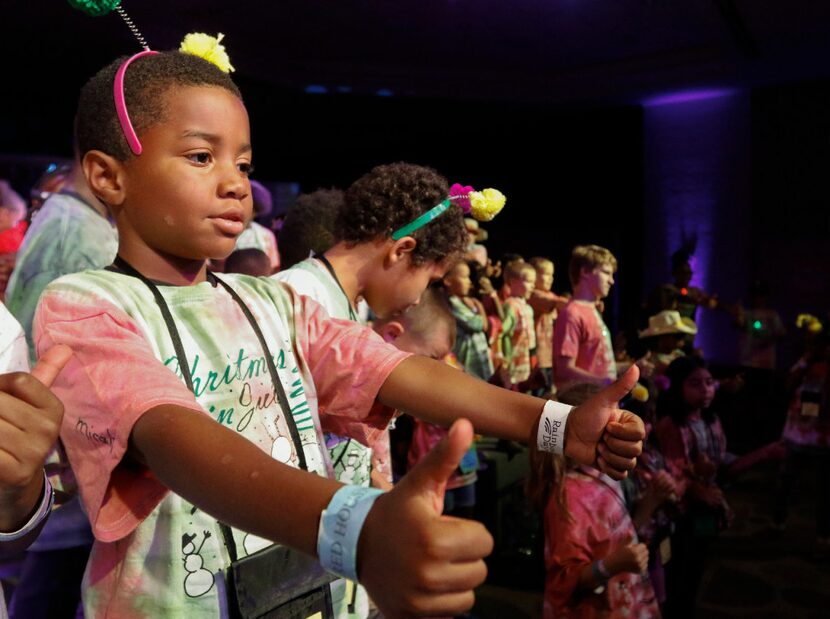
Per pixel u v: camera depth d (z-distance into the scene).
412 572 0.51
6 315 0.94
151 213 0.92
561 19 7.39
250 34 7.52
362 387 1.02
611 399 0.90
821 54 8.09
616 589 2.17
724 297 9.75
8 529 0.78
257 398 0.98
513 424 0.95
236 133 0.94
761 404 7.86
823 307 9.03
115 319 0.87
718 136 9.70
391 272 1.75
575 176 10.40
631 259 10.34
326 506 0.59
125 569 0.91
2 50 6.52
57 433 0.66
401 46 8.20
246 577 0.92
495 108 9.91
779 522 4.66
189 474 0.67
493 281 8.63
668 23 7.56
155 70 0.92
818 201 9.00
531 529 3.87
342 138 9.31
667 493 2.57
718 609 3.70
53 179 3.02
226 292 1.03
